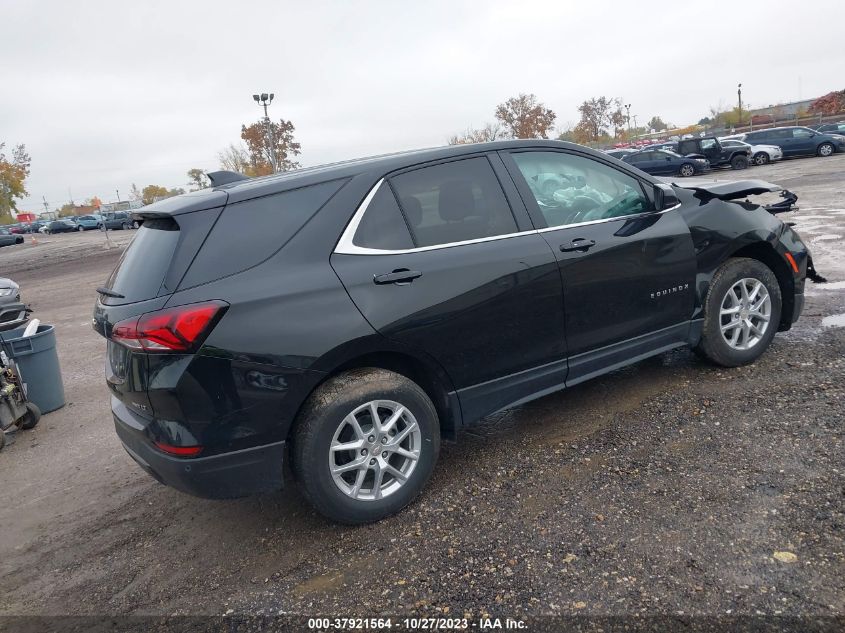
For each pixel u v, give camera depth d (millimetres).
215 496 3021
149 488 4160
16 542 3699
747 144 30188
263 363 2957
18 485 4484
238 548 3301
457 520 3242
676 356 5039
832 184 17234
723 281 4379
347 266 3189
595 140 62375
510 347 3607
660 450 3623
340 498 3180
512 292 3543
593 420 4133
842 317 5539
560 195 3939
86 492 4230
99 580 3207
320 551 3156
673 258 4156
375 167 3434
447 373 3459
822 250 8648
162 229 3164
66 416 5832
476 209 3607
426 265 3344
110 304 3119
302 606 2762
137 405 3033
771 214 4887
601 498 3234
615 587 2592
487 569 2822
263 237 3094
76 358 8062
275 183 3240
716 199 4473
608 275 3883
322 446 3098
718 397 4188
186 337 2824
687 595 2490
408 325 3256
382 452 3277
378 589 2799
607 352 4004
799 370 4434
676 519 2973
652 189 4273
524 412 4430
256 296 2963
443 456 3969
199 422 2902
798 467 3242
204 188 3580
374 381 3211
